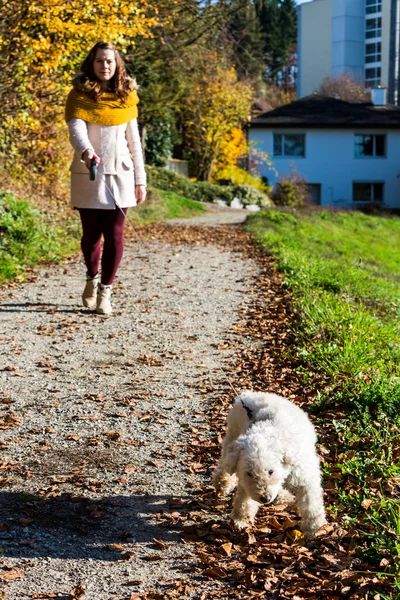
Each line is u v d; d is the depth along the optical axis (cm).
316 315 852
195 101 3950
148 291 1044
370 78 8812
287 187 4034
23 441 530
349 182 4559
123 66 808
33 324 831
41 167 1686
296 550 389
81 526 418
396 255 2347
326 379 657
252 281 1143
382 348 779
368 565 372
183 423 572
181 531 418
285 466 385
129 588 358
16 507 434
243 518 418
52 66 1343
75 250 1370
